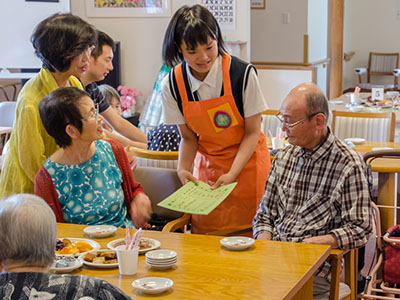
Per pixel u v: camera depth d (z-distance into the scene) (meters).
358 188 2.57
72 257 2.16
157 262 2.08
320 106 2.55
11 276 1.48
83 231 2.56
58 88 2.67
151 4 7.01
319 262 2.18
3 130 5.52
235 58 3.01
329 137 2.62
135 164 3.44
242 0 7.06
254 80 2.97
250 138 3.08
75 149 2.72
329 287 2.63
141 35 7.08
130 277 2.03
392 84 13.68
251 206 3.20
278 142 4.30
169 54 2.88
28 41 6.71
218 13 7.09
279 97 8.28
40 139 2.86
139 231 2.10
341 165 2.59
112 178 2.84
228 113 3.02
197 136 3.24
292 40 9.74
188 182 2.99
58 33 2.78
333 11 10.98
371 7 13.75
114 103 4.41
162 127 3.75
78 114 2.62
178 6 7.02
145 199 2.90
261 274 2.03
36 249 1.57
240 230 3.16
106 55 3.46
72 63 2.86
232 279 1.99
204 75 2.97
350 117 5.45
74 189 2.76
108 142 2.89
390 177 3.85
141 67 7.14
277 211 2.80
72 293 1.47
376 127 5.36
